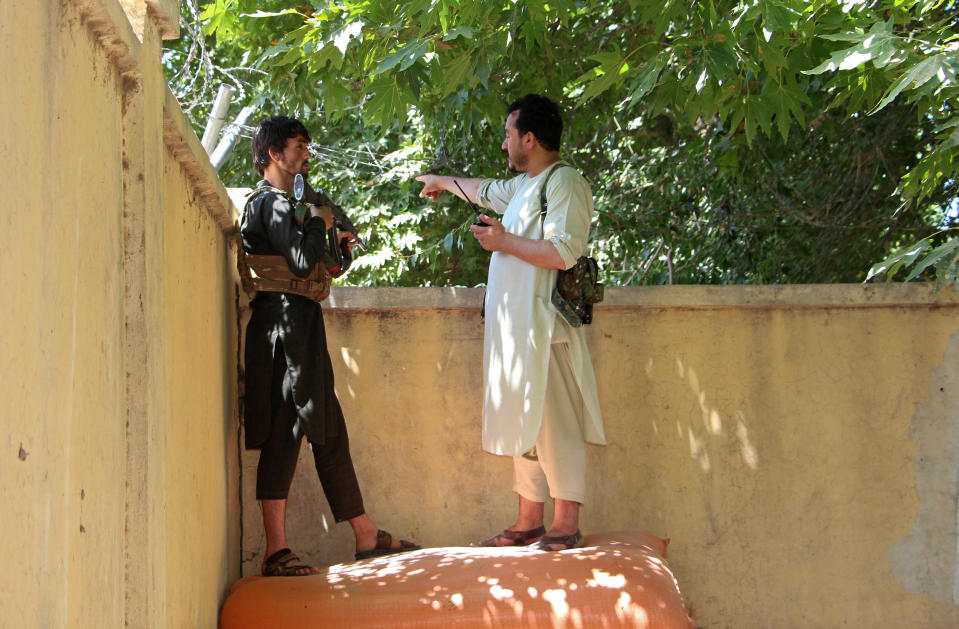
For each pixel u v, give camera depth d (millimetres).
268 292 3967
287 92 5812
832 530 4570
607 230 8102
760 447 4590
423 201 9133
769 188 7504
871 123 7207
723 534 4559
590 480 4559
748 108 4770
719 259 8070
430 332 4590
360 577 3604
